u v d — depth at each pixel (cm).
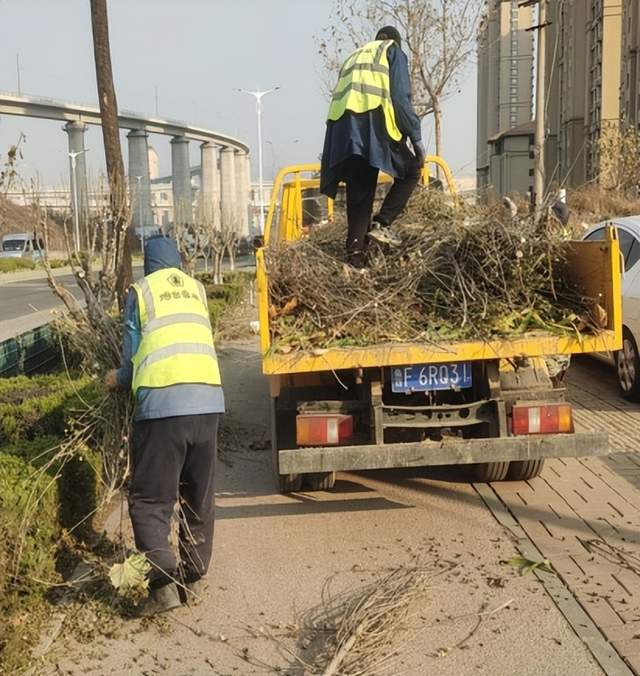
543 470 620
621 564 450
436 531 507
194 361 409
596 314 497
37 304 2477
